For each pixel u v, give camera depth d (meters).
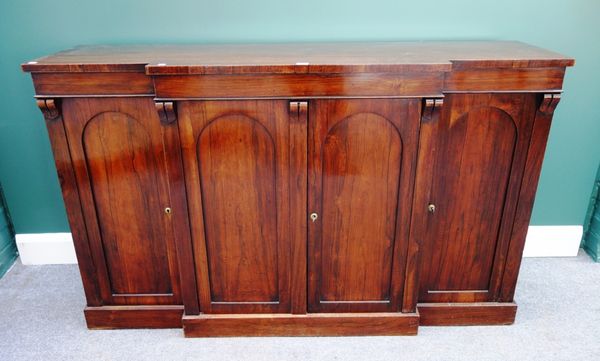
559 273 2.55
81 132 1.80
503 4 2.16
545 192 2.56
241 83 1.63
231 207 1.88
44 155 2.44
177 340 2.13
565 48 2.25
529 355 2.04
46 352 2.06
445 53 1.83
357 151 1.77
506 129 1.81
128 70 1.68
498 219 1.99
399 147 1.77
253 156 1.78
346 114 1.70
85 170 1.87
